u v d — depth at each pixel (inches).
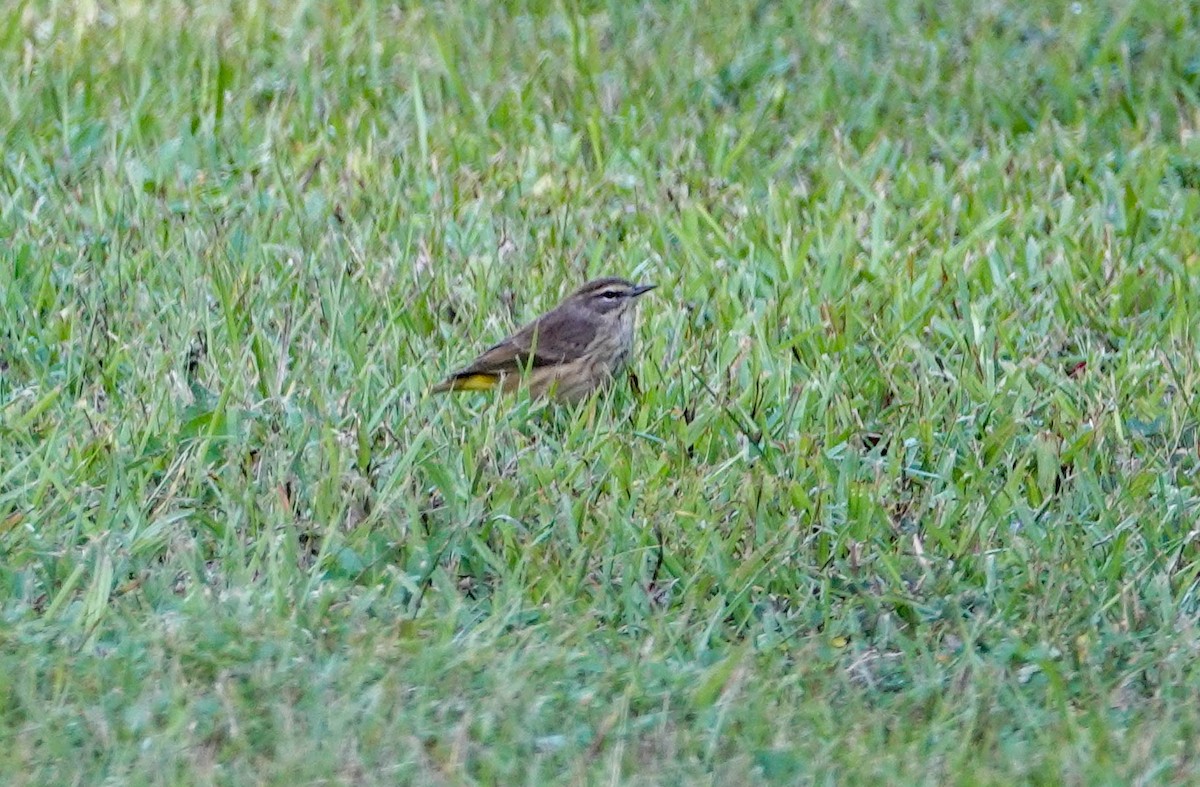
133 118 642.2
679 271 563.2
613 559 394.3
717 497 431.8
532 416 479.5
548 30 750.5
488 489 427.8
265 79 698.2
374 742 331.0
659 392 480.1
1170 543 417.4
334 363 483.5
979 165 644.7
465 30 748.0
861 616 390.9
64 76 677.9
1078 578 402.3
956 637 384.8
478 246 577.0
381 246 566.9
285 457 429.1
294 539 394.9
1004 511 426.9
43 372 478.3
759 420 462.9
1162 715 358.0
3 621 365.7
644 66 719.1
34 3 745.0
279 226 576.4
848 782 327.6
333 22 746.8
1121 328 530.3
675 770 328.8
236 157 637.9
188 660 354.9
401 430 450.9
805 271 562.3
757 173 642.8
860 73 718.5
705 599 394.6
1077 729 342.6
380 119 666.2
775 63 725.3
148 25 727.1
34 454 423.5
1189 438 466.9
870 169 643.5
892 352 505.7
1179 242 591.5
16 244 550.9
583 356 484.4
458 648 365.7
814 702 351.6
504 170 631.2
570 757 331.0
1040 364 498.9
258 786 317.1
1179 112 693.3
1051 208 609.0
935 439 459.8
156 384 462.3
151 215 582.9
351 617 375.9
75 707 339.6
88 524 402.6
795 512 425.1
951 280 551.5
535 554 398.3
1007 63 728.3
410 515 406.0
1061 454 455.5
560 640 369.7
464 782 321.7
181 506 417.7
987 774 328.8
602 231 591.5
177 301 514.3
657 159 656.4
